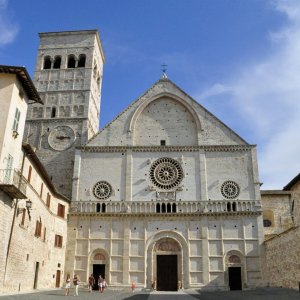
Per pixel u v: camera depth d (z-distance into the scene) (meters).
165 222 61.38
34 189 47.12
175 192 62.91
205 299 38.75
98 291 55.56
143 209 62.09
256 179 63.38
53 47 78.00
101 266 60.03
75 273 59.25
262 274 58.00
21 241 43.22
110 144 66.69
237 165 64.44
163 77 71.75
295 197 49.84
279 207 70.44
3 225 36.22
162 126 68.06
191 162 64.88
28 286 46.44
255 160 64.56
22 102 41.44
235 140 66.12
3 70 38.56
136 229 61.12
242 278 58.00
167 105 69.44
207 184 63.34
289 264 48.47
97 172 64.69
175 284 58.81
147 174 64.31
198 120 67.50
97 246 60.38
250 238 59.88
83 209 62.44
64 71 75.38
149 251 59.94
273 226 69.38
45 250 53.75
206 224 60.78
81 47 77.62
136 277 58.56
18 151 40.12
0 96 38.03
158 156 65.31
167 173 64.19
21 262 43.50
